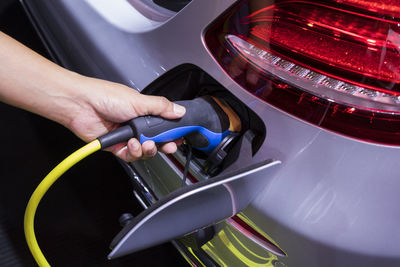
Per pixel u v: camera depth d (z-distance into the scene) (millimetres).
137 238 674
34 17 1575
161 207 648
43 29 1519
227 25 807
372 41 690
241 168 739
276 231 763
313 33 733
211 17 815
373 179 693
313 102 741
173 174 967
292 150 741
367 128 715
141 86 968
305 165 728
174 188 995
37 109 937
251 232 824
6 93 894
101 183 1628
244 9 772
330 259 730
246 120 859
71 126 977
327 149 717
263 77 784
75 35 1230
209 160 857
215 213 756
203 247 1005
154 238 708
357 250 704
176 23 903
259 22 774
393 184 689
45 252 1397
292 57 762
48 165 1673
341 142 712
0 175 1619
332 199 708
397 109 713
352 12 689
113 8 1148
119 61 1043
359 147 705
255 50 795
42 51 2100
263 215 769
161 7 1139
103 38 1113
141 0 1183
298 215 730
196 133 847
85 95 905
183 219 711
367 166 697
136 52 1006
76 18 1218
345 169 704
